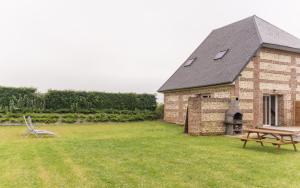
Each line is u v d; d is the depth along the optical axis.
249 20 21.55
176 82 23.77
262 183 6.87
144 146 12.08
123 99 28.19
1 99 24.22
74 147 11.80
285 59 19.73
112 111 27.12
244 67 17.38
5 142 13.29
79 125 22.45
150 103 28.98
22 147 11.80
